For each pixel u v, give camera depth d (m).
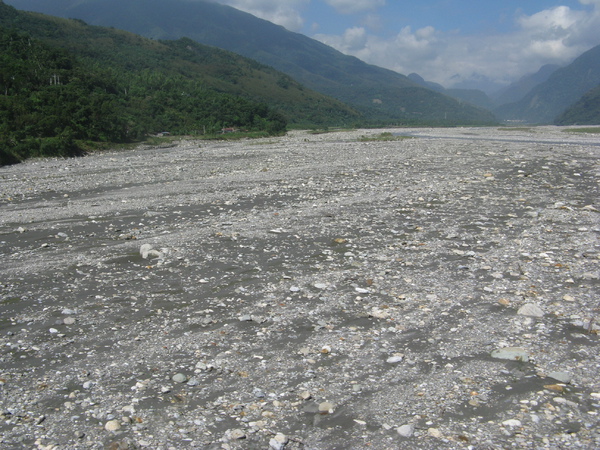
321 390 6.75
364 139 58.56
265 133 81.38
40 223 16.89
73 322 9.02
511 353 7.45
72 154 43.25
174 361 7.62
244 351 7.92
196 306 9.77
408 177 25.22
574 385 6.67
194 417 6.15
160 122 74.88
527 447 5.43
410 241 14.05
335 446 5.57
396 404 6.38
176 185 24.84
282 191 22.23
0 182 26.80
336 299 9.99
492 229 15.12
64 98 53.19
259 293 10.39
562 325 8.54
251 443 5.64
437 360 7.50
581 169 27.09
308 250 13.33
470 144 45.81
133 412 6.25
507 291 10.20
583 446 5.40
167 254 13.02
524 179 24.02
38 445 5.58
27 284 11.02
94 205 20.03
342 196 20.72
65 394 6.72
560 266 11.53
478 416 6.07
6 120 43.72
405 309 9.45
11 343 8.25
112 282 11.12
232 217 17.30
